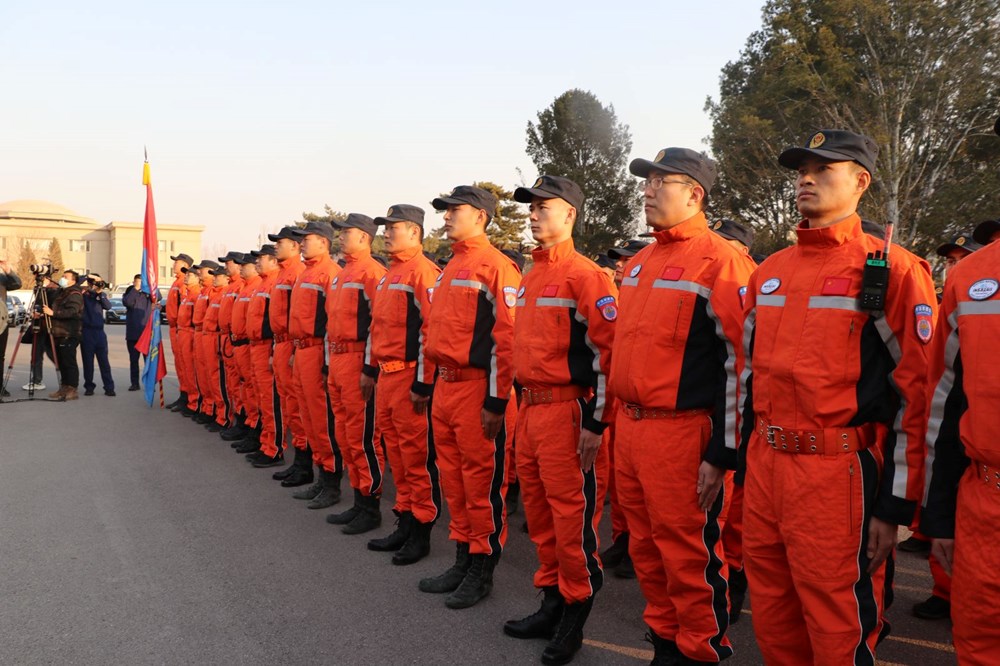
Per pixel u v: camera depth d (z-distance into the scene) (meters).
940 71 19.61
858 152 2.32
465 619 3.69
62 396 10.68
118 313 30.05
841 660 2.24
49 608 3.76
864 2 19.33
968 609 1.97
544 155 27.41
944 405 2.06
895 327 2.21
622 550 4.47
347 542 4.83
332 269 5.75
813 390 2.25
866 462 2.25
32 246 68.12
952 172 21.08
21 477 6.29
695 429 2.77
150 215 10.54
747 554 2.51
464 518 4.09
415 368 4.42
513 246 25.09
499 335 3.77
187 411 9.50
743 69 24.69
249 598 3.91
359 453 5.04
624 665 3.25
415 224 4.68
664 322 2.78
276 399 6.80
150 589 4.00
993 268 1.96
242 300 7.31
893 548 2.23
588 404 3.24
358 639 3.46
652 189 2.93
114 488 5.99
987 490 1.93
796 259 2.44
